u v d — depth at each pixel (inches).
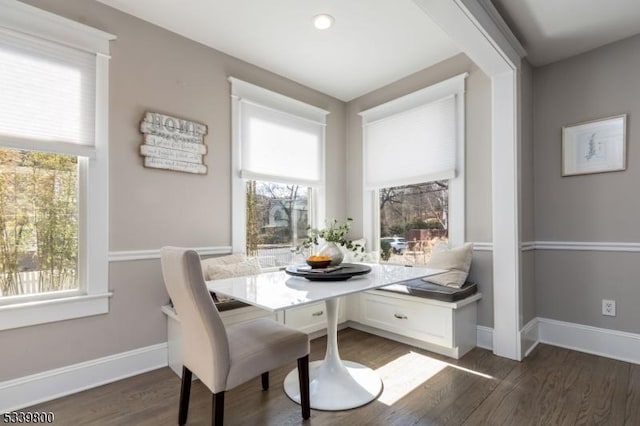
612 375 85.1
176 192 96.3
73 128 79.0
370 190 141.4
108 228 84.0
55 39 76.4
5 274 73.4
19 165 75.3
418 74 123.5
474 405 71.7
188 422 65.9
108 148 84.0
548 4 81.0
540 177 111.8
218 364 55.2
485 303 105.7
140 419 67.3
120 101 86.3
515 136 96.6
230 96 109.5
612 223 98.1
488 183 105.3
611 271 98.2
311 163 135.1
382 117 135.6
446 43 104.3
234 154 109.5
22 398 71.8
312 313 116.0
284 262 128.2
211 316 54.8
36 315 73.7
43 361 74.8
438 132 117.0
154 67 92.4
